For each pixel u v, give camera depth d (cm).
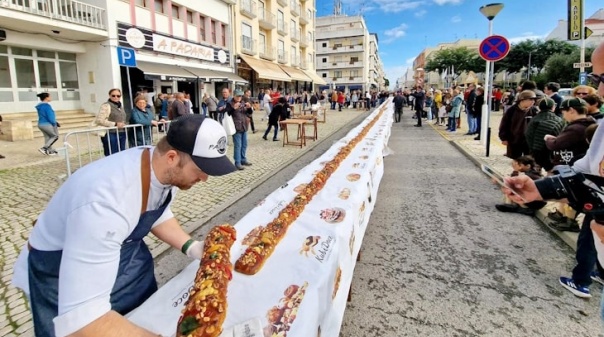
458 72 5706
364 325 243
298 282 154
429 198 533
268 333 125
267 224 216
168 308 140
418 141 1147
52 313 127
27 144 1061
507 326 241
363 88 7169
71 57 1495
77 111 1506
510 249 357
